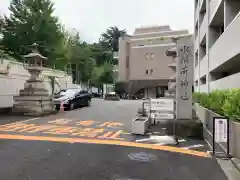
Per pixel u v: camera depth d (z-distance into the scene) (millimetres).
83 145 7453
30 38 29922
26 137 8508
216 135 6383
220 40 13844
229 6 12938
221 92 8961
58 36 31562
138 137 8898
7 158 5938
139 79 44719
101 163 5699
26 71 21641
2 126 10977
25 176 4766
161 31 45531
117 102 29453
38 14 30141
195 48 27859
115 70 57812
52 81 26797
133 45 45688
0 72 18359
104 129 10586
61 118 14219
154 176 4949
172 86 13484
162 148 7328
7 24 30625
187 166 5629
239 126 5816
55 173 4965
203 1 21047
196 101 17203
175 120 9492
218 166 5652
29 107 15539
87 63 47781
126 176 4898
